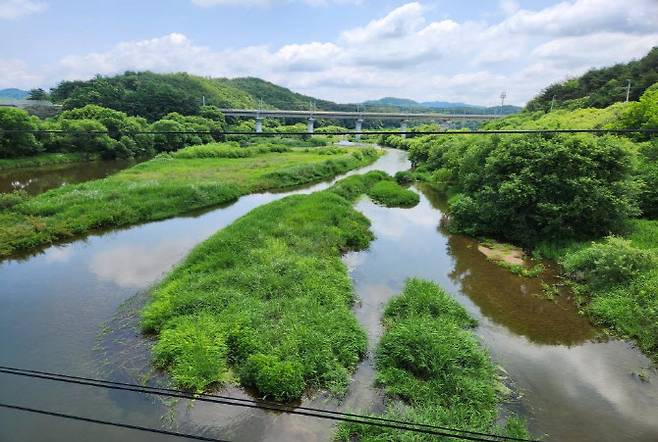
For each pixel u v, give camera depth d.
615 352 12.49
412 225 26.44
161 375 11.09
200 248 18.53
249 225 21.50
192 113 82.69
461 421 9.36
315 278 15.55
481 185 26.19
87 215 24.34
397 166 60.12
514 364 11.91
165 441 9.01
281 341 11.81
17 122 45.09
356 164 56.66
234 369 11.23
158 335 12.74
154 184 31.84
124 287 16.48
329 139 88.25
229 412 9.88
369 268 18.78
